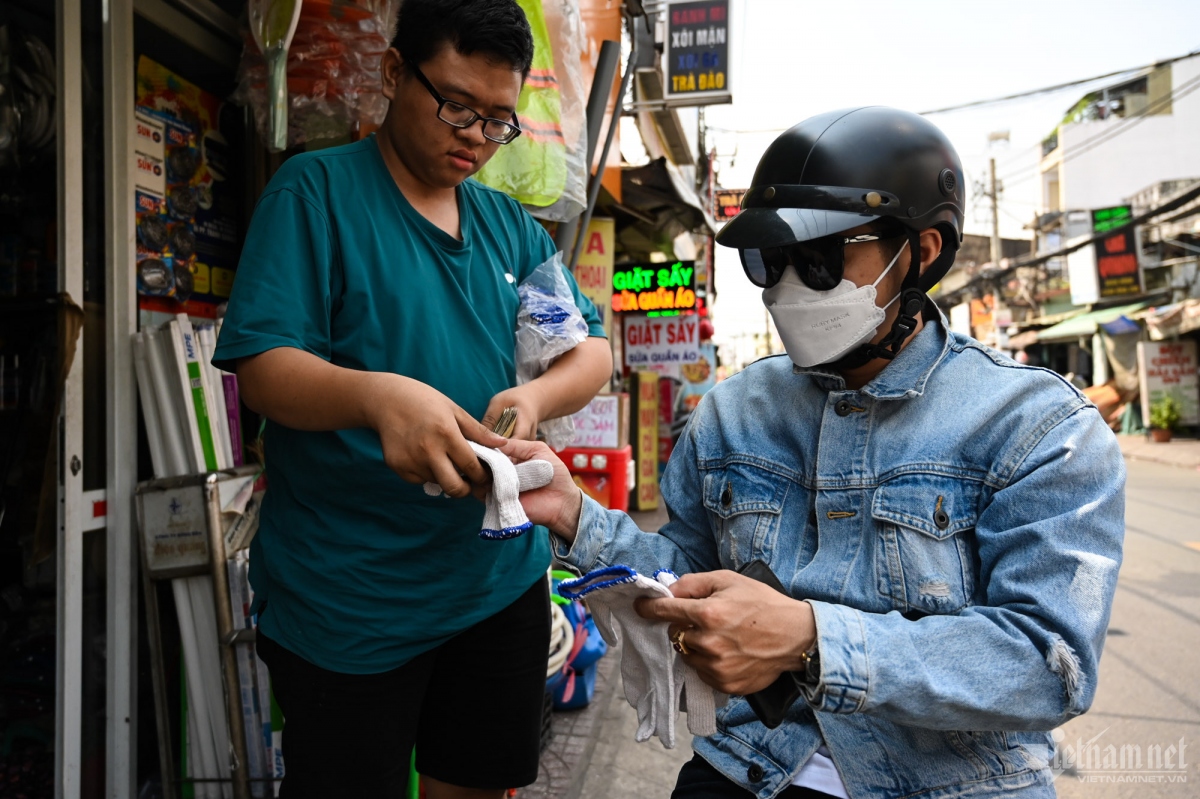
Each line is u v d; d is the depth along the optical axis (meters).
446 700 1.63
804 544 1.13
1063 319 24.00
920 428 1.05
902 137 1.04
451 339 1.46
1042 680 0.87
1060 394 1.00
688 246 13.23
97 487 2.16
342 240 1.36
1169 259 19.30
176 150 2.51
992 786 0.98
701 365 14.08
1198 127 28.11
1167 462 14.22
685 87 8.54
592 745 3.18
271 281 1.29
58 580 2.01
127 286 2.21
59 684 2.00
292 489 1.43
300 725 1.43
